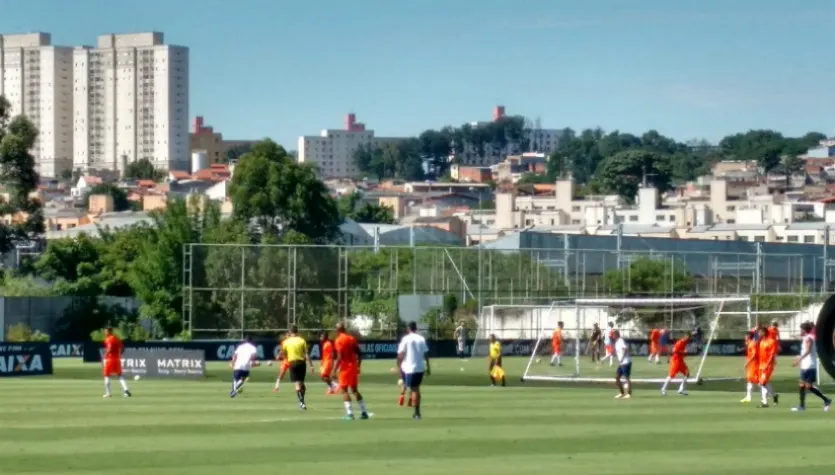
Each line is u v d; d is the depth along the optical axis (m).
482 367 126.19
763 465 46.06
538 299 152.00
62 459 46.31
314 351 138.38
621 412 68.75
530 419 63.59
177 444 51.19
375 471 43.72
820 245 195.38
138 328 169.38
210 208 198.88
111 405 72.25
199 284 137.62
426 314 145.50
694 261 164.75
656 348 127.88
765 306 156.50
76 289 198.62
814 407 73.44
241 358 79.62
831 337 35.50
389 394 83.19
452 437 54.44
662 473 43.75
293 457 47.31
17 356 106.44
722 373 114.69
